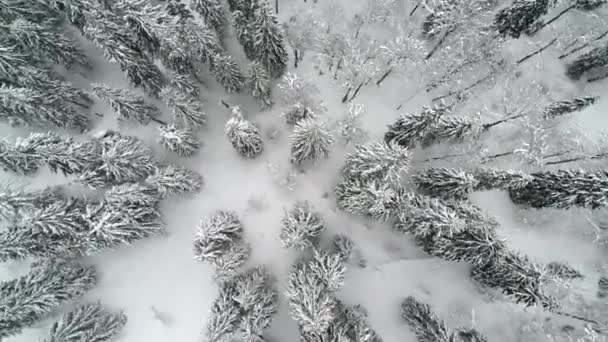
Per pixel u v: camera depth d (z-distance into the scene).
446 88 31.03
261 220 29.75
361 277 28.86
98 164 26.02
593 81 31.33
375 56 30.16
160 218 28.31
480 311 28.14
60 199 27.02
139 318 28.45
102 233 24.00
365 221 29.36
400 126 25.84
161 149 29.81
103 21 25.11
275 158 30.48
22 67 25.17
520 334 27.70
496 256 23.00
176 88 27.58
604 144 27.39
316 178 30.14
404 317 27.39
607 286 27.73
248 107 30.88
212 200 29.95
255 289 25.64
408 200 24.19
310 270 25.66
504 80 30.91
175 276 29.17
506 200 29.69
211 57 26.25
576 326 27.27
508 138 29.72
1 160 25.17
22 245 23.73
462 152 28.59
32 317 25.36
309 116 26.73
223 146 30.69
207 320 26.73
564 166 28.39
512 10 25.27
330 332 23.47
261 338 25.19
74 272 26.81
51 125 28.94
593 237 28.89
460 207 24.02
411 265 28.98
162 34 25.44
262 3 23.30
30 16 26.97
